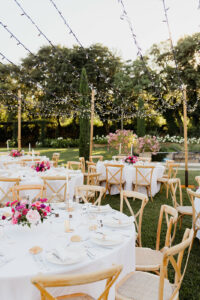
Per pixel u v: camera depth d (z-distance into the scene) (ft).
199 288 9.04
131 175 21.65
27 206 7.43
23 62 61.00
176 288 6.35
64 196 15.08
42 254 6.30
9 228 7.80
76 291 6.01
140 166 20.35
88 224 8.24
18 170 20.01
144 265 7.89
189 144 57.72
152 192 21.49
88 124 38.22
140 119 60.34
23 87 67.97
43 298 4.96
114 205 19.29
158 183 22.77
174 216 8.89
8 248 6.63
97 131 84.33
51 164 22.76
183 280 9.54
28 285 5.44
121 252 6.86
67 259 5.93
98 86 64.69
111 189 22.36
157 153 46.73
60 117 85.40
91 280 4.70
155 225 14.89
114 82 62.34
